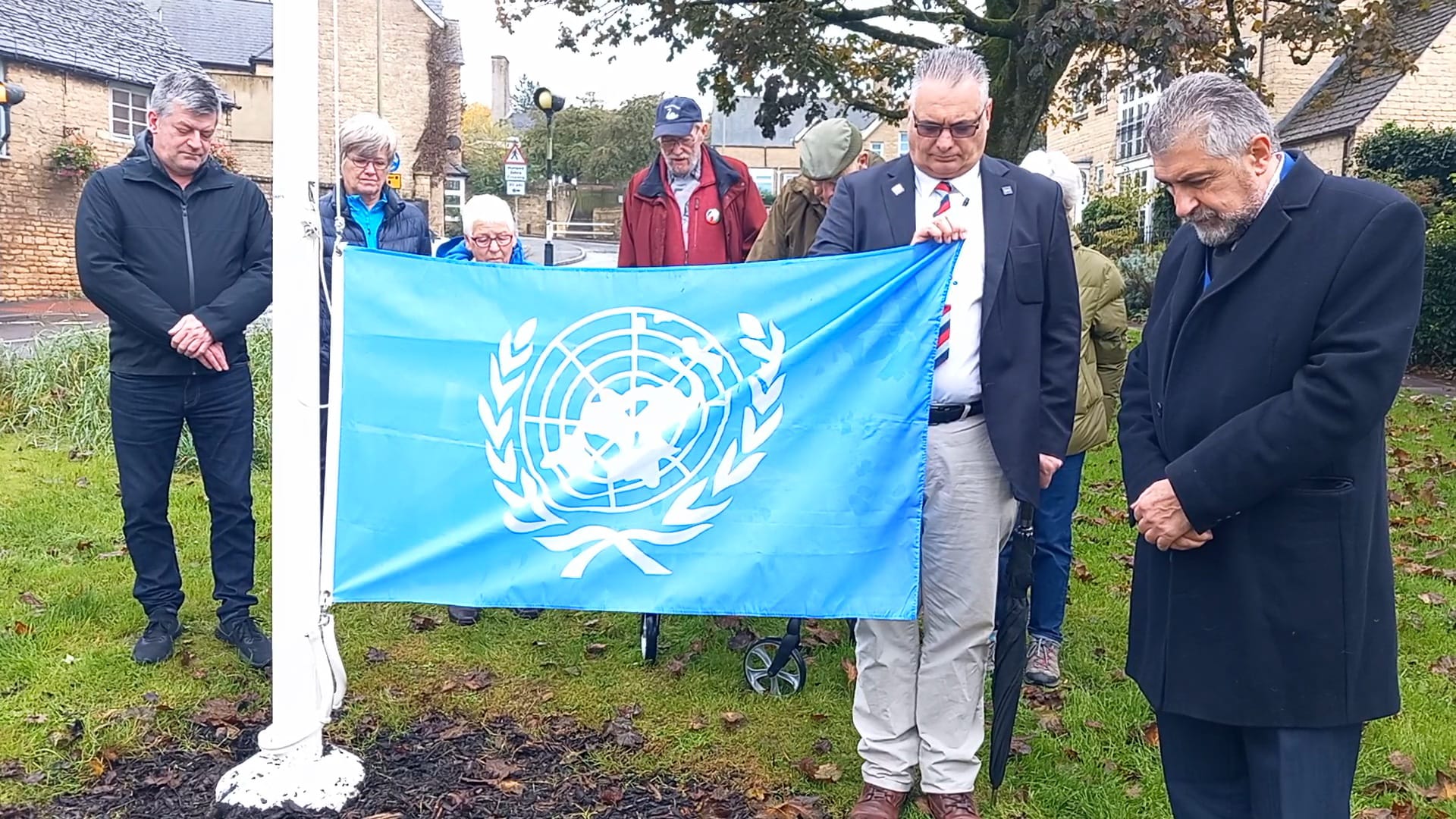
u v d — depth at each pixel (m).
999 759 3.12
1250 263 2.37
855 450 3.04
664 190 5.14
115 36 26.19
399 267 3.09
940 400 3.07
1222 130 2.30
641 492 3.10
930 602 3.16
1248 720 2.42
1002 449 2.98
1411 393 12.19
